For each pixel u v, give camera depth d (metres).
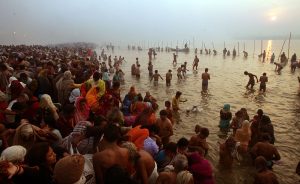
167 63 41.19
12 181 3.79
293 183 8.21
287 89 21.58
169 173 4.90
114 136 4.50
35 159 4.10
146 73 30.03
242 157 9.58
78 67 14.62
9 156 4.11
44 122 6.21
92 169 4.61
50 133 5.70
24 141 5.18
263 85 20.61
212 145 10.64
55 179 3.81
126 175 3.83
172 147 6.25
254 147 8.64
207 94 19.67
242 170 8.81
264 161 6.68
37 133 5.47
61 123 6.43
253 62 42.00
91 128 5.58
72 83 9.55
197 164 5.89
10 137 5.67
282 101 17.81
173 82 24.36
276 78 27.00
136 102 10.81
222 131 12.17
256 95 19.48
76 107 7.36
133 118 9.34
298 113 15.20
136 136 6.43
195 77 27.19
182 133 11.95
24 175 3.87
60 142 5.62
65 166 3.78
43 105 6.89
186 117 14.15
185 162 5.19
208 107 16.16
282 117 14.48
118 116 6.66
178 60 46.12
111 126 4.63
